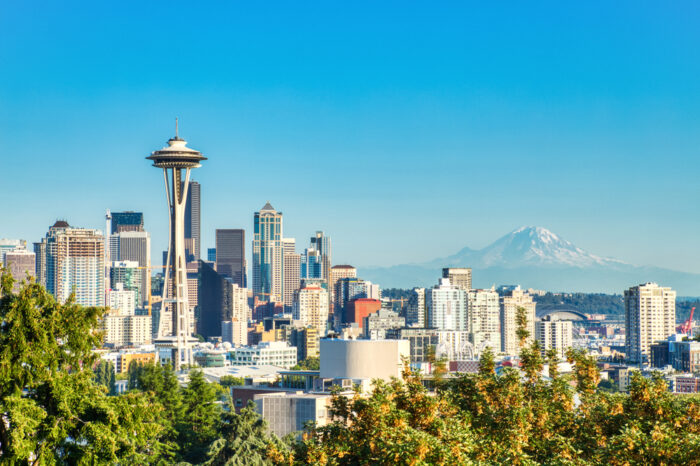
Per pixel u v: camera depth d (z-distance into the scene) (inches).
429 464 3361.2
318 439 4252.0
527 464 3619.6
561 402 4399.6
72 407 3811.5
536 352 4766.2
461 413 4109.3
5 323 3858.3
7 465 3506.4
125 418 3905.0
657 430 3686.0
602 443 4052.7
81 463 3705.7
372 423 3882.9
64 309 3978.8
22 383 3784.5
